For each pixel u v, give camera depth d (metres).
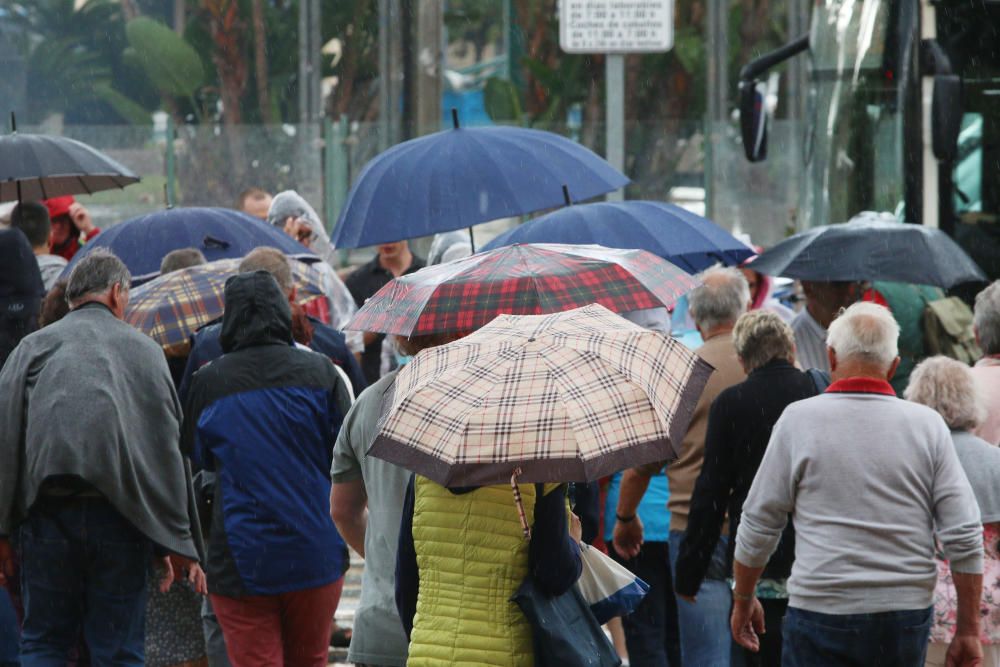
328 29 100.06
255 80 97.25
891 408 18.16
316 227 36.19
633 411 14.03
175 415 22.45
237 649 21.55
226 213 30.59
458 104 109.44
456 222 24.75
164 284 25.25
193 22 98.12
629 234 24.70
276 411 21.33
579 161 26.14
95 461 21.41
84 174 30.88
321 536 21.45
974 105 35.09
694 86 94.88
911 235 24.64
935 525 18.03
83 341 21.97
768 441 20.75
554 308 16.62
